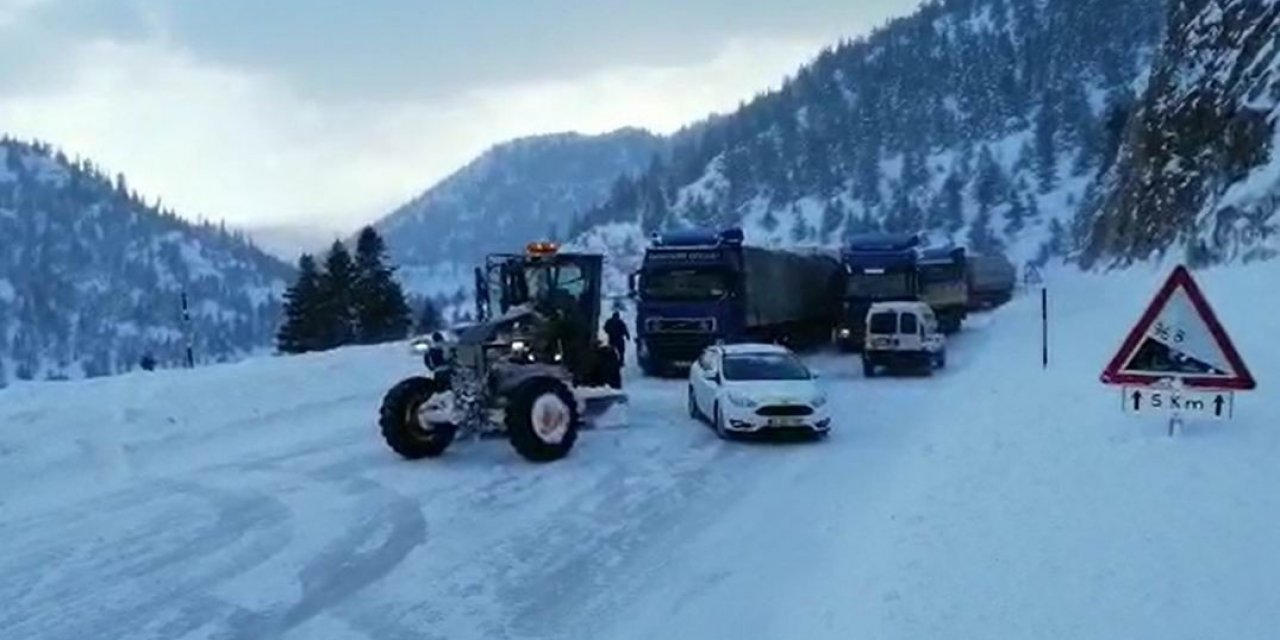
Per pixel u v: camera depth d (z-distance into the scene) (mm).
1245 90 38719
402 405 14984
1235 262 31922
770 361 17484
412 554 10625
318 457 15383
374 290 49812
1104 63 177750
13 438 14766
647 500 12750
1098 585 7285
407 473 14266
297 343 49281
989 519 9406
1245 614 6449
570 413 15250
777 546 10508
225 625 8797
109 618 8984
